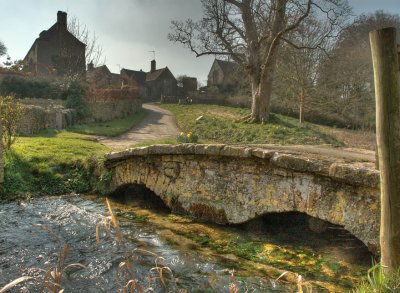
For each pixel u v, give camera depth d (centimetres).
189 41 2750
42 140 1470
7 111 1128
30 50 4984
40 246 598
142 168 874
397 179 353
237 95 4931
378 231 476
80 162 1103
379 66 360
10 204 880
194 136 1588
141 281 473
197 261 545
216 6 2669
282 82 3419
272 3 2584
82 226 707
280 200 603
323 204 542
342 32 2581
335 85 3369
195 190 752
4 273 498
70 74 3525
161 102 5447
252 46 2750
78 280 480
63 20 4584
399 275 334
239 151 645
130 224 727
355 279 479
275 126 2662
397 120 354
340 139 2361
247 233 664
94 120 2923
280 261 546
